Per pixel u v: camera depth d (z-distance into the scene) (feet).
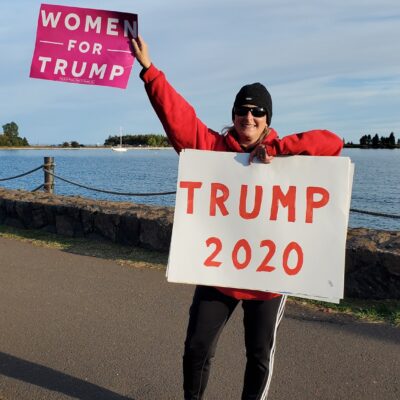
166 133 9.09
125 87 8.74
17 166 184.14
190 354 9.06
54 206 27.22
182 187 8.91
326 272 8.48
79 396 11.18
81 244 24.93
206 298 9.01
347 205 8.46
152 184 87.66
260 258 8.68
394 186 85.92
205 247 8.82
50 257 22.68
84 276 19.84
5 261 22.13
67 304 16.79
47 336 14.28
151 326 14.98
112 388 11.52
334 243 8.48
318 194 8.55
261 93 8.72
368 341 13.70
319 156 8.55
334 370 12.14
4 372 12.23
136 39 8.61
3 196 30.76
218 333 9.10
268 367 9.07
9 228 29.22
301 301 16.81
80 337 14.20
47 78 8.64
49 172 34.63
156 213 24.17
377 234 18.38
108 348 13.52
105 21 8.57
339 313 15.75
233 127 9.19
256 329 8.87
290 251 8.59
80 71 8.71
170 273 8.83
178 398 11.14
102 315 15.83
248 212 8.73
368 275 16.65
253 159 8.73
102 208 25.75
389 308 15.90
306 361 12.59
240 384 11.66
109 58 8.66
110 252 23.32
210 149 9.09
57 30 8.57
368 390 11.25
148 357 13.01
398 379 11.71
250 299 8.86
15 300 17.19
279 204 8.65
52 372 12.23
